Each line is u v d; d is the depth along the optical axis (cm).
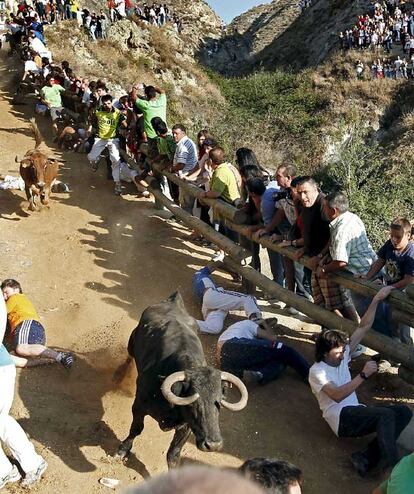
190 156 1042
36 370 672
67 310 824
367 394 659
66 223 1129
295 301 759
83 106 1666
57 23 3381
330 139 3425
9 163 1480
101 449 564
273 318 743
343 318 691
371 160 2805
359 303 712
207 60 5781
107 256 1003
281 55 5222
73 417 604
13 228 1088
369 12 4584
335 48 4338
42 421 593
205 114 3641
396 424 564
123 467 546
